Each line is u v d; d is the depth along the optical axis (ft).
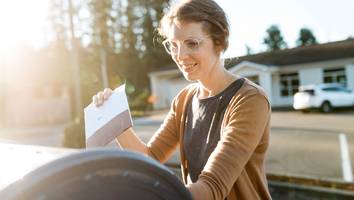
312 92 69.36
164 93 111.04
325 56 86.43
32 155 3.95
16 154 4.13
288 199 20.02
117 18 155.43
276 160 29.14
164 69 110.93
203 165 4.67
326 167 25.89
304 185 20.30
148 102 112.78
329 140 37.73
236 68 92.12
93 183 2.45
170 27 4.36
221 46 4.43
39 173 2.27
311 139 39.04
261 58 97.71
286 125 52.70
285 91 91.09
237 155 3.92
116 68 149.38
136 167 2.62
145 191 2.71
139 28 159.94
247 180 4.34
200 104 4.80
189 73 4.49
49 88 111.96
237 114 4.22
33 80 109.29
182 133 5.09
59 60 114.32
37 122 106.83
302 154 31.09
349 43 91.25
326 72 85.92
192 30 4.22
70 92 110.22
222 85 4.64
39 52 132.36
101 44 139.74
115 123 4.29
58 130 74.43
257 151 4.42
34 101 107.04
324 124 51.01
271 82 91.66
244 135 4.07
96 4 142.41
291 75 90.43
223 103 4.52
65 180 2.34
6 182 3.07
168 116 5.62
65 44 136.56
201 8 4.22
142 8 160.56
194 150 4.81
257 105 4.22
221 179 3.71
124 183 2.60
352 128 45.24
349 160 27.73
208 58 4.39
